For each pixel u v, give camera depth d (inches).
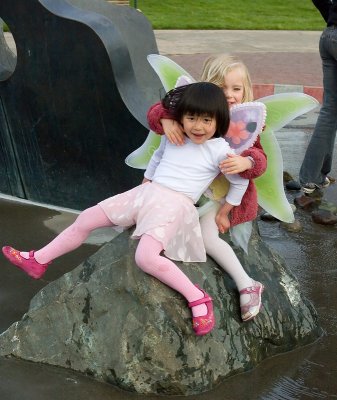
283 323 118.4
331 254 162.6
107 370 106.7
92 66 166.7
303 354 119.3
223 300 111.5
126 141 168.7
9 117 183.6
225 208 109.7
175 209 104.9
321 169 195.6
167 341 104.2
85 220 110.0
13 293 136.9
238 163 104.5
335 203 192.2
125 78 167.9
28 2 170.1
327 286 146.1
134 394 105.0
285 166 225.3
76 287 110.7
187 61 410.6
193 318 104.8
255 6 685.9
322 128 189.5
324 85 188.5
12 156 187.5
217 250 111.7
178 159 107.7
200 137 105.4
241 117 112.3
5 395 104.5
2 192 192.7
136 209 107.0
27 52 174.2
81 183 179.3
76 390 105.8
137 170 169.9
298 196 197.0
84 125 173.3
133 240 108.0
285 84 352.5
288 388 109.2
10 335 114.3
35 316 113.0
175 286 104.5
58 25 167.8
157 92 217.3
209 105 102.5
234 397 106.0
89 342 108.6
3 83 181.2
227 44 486.0
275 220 180.1
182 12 627.8
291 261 157.6
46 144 180.5
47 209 182.1
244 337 112.5
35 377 108.7
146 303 105.0
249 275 117.7
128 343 105.4
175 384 104.5
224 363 109.0
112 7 225.9
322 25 599.2
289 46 490.0
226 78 115.2
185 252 108.4
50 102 175.5
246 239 118.3
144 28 231.5
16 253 112.0
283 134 264.7
